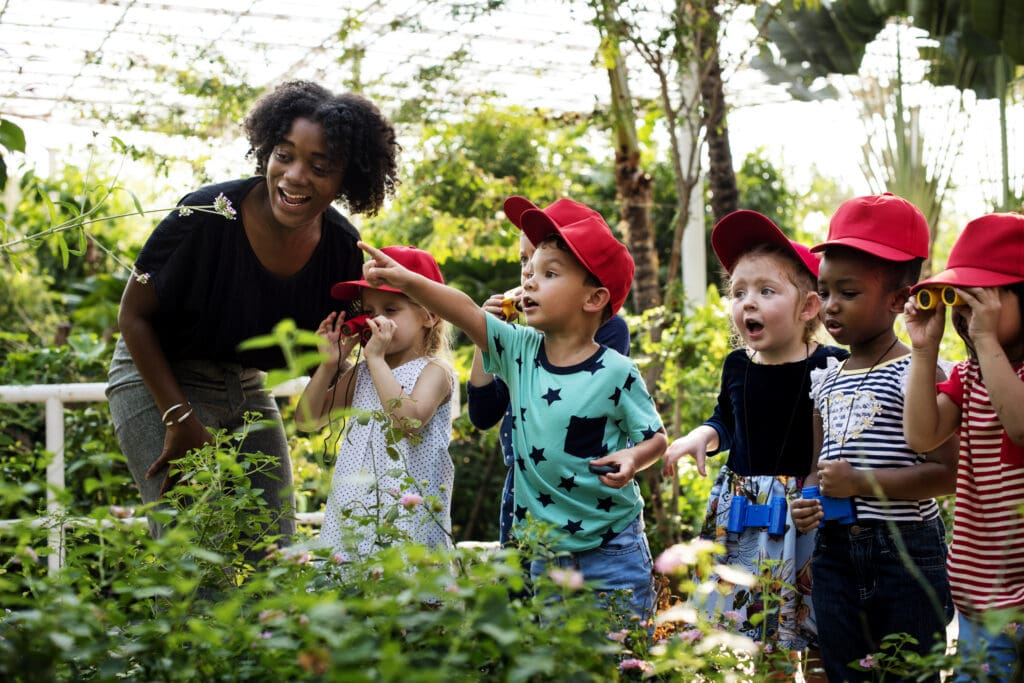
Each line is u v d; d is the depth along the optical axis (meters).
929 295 2.23
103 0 6.38
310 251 3.12
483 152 9.80
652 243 6.25
